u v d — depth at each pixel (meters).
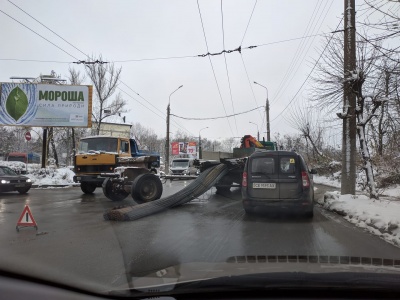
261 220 9.56
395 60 8.45
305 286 3.30
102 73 32.25
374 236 7.61
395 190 15.30
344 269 3.76
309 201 9.66
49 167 27.48
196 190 12.64
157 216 10.23
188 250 6.25
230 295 3.32
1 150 62.25
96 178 15.35
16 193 17.78
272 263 4.18
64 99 25.44
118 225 8.80
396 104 11.21
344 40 12.88
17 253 5.88
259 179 9.92
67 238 7.27
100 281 4.09
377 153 15.45
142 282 3.59
